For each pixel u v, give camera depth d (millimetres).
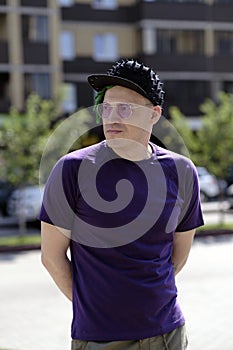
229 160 21828
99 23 43875
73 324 3342
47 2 39656
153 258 3248
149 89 3256
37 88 39688
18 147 18922
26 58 39281
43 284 12906
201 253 16703
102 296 3199
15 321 9969
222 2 46094
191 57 45031
